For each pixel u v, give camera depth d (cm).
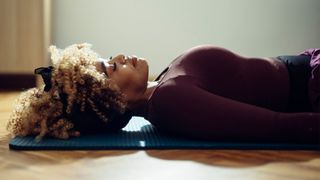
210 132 143
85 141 146
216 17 374
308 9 368
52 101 148
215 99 143
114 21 377
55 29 377
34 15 354
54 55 152
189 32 377
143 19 376
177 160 127
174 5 374
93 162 125
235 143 142
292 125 138
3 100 290
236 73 151
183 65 151
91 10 375
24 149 139
